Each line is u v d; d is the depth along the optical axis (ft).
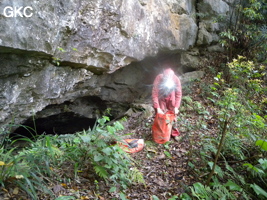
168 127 14.85
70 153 11.29
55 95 16.52
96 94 21.88
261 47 25.39
